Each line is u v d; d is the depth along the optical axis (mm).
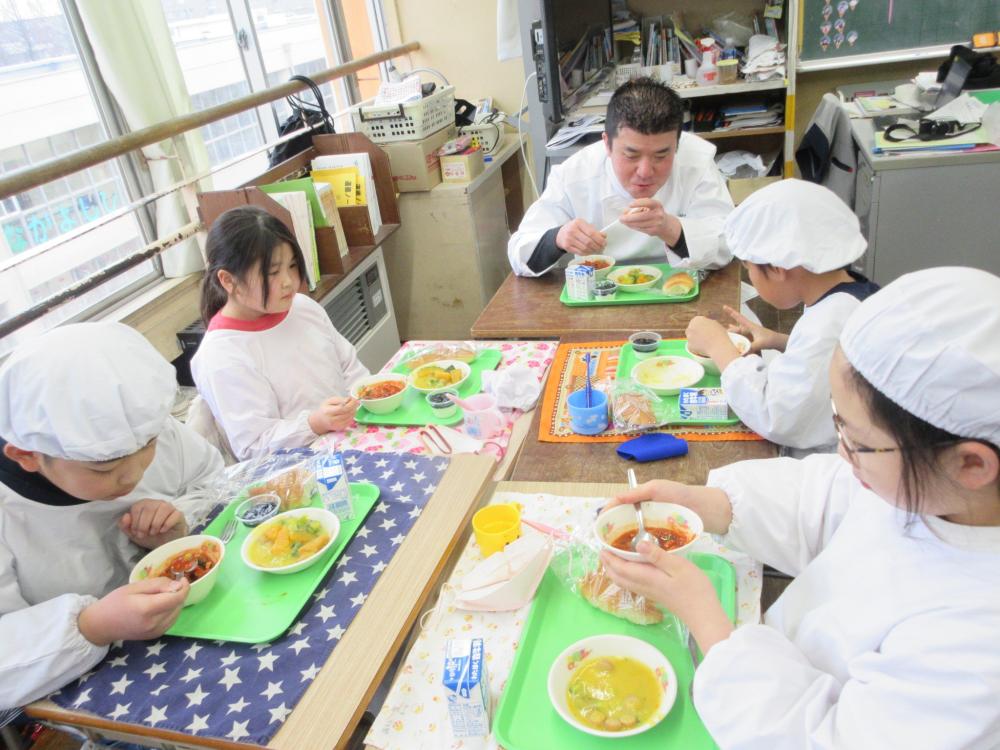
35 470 1125
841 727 709
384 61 3770
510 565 1062
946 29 3449
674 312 1926
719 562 1083
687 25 3803
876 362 651
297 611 1055
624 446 1379
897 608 746
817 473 1089
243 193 2275
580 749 839
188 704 937
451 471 1353
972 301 626
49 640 991
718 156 3664
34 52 2389
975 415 607
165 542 1291
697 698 811
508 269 3896
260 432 1682
